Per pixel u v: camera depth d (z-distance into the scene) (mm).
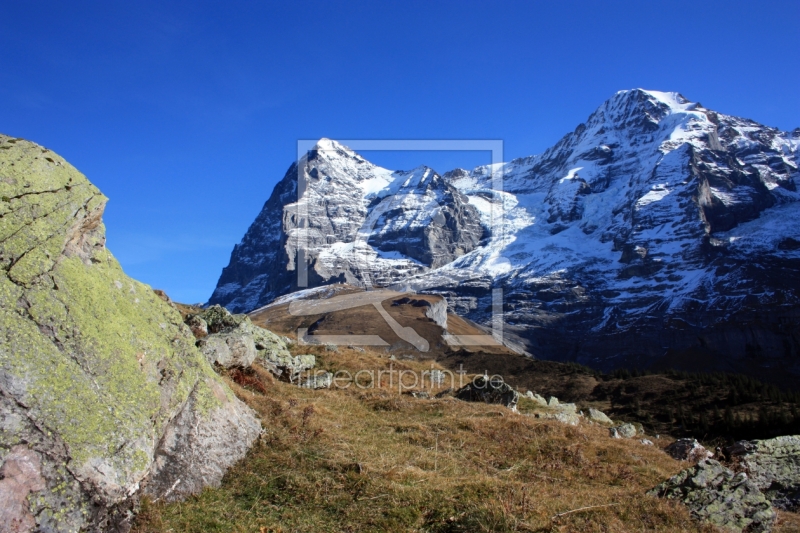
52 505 9273
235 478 12906
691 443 21594
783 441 18219
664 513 12984
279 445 14594
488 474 15250
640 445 21578
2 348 9625
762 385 84812
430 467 15008
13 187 11219
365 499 12453
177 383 12625
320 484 12984
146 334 12500
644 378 89000
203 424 12984
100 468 9883
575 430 20078
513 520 11531
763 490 16844
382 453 15453
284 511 11898
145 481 11281
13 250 10656
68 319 10820
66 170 12281
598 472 16516
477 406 22734
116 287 12609
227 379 17906
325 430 16328
